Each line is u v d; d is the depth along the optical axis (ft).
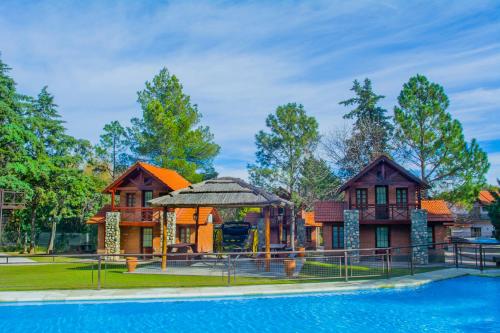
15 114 124.36
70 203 132.46
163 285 61.11
